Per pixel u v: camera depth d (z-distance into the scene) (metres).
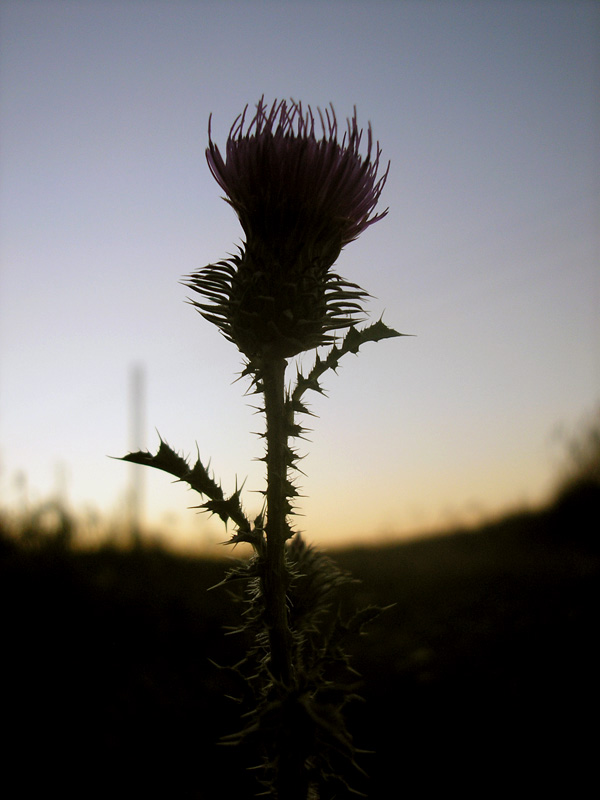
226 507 1.47
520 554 9.86
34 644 4.97
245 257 1.57
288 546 1.64
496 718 3.54
